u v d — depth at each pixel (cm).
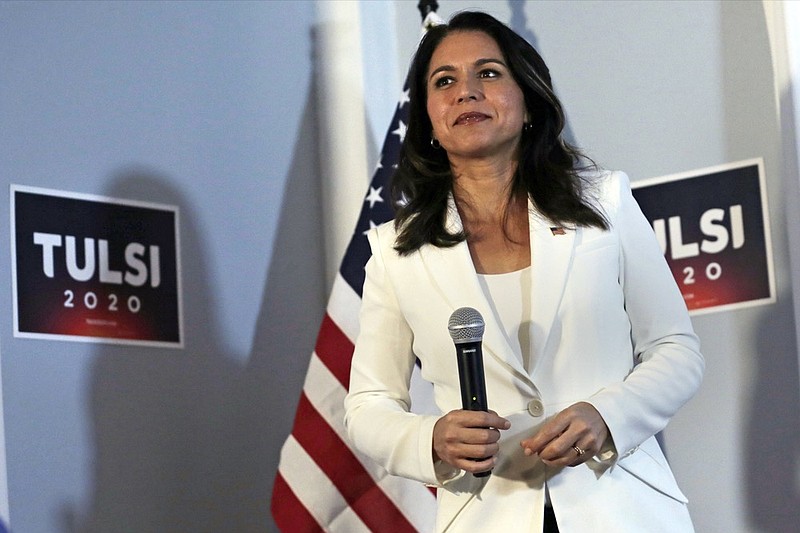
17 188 827
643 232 575
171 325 909
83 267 856
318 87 1055
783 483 840
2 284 809
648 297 569
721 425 867
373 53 1056
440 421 533
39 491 809
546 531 541
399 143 942
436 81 608
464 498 551
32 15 858
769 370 852
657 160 918
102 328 862
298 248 1024
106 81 898
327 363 882
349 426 589
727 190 881
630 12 942
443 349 565
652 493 545
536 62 612
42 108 853
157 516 880
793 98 837
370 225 920
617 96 942
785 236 852
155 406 890
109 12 908
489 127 584
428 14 981
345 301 898
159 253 909
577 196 572
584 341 551
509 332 559
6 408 797
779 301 851
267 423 976
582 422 513
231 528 934
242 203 981
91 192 873
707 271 884
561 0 979
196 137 954
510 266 576
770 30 866
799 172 832
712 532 866
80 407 840
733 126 884
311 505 862
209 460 924
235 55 996
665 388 542
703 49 903
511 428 549
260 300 984
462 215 595
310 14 1063
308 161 1045
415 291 577
